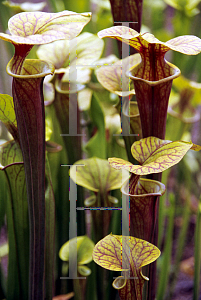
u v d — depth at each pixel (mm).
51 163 1106
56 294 1178
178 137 1400
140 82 842
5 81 1525
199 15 1680
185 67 1539
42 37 785
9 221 990
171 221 1197
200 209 1124
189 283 1775
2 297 1104
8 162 937
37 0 2039
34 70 830
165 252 1207
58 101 1022
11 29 786
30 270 874
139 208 854
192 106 1420
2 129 1471
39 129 827
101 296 1077
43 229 860
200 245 1150
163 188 846
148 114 853
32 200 846
